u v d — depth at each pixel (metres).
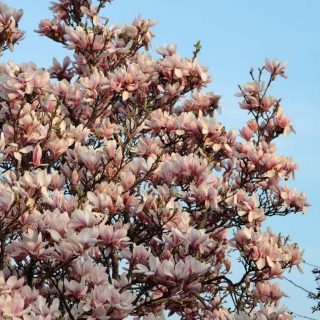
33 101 11.83
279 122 13.65
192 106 14.00
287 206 12.88
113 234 9.77
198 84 14.22
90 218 9.27
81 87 12.89
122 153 11.66
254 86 13.77
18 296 8.76
